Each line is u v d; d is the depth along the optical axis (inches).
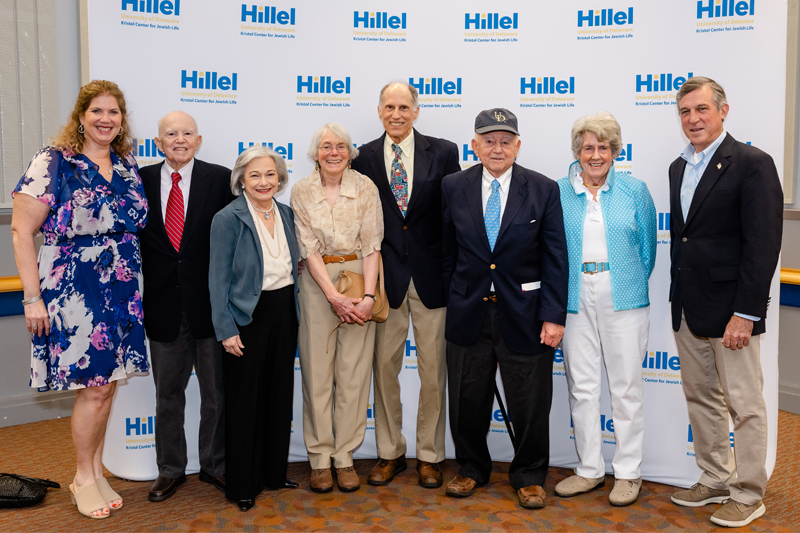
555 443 121.3
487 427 106.5
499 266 98.0
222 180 106.0
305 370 107.3
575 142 99.7
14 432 143.0
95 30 109.0
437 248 108.6
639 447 104.1
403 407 125.8
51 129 148.5
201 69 115.5
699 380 101.5
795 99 147.9
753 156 90.9
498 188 100.5
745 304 88.9
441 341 108.3
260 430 102.0
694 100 93.0
